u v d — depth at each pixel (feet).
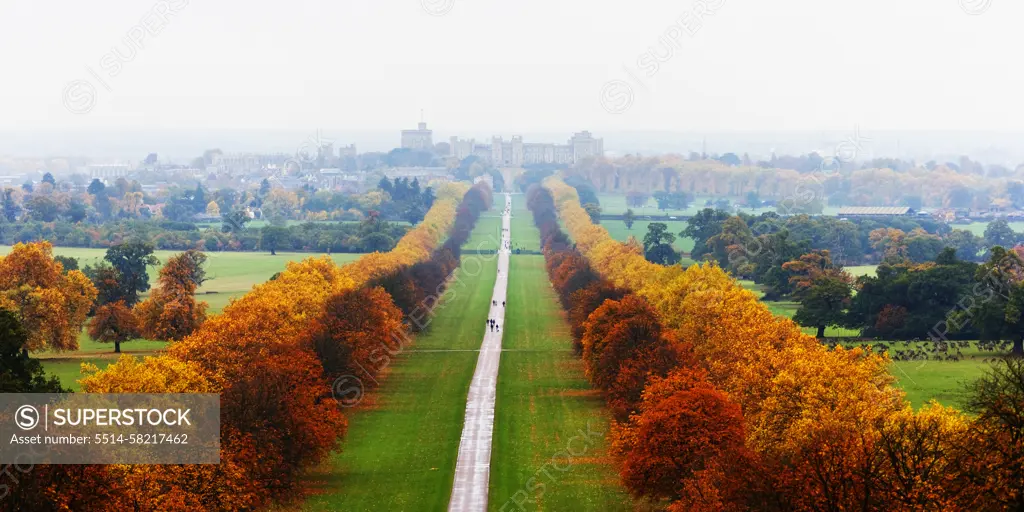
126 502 326.65
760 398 436.76
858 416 376.89
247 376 433.48
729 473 319.47
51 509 300.81
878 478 290.35
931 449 311.06
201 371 452.76
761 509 302.04
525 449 501.15
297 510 407.44
